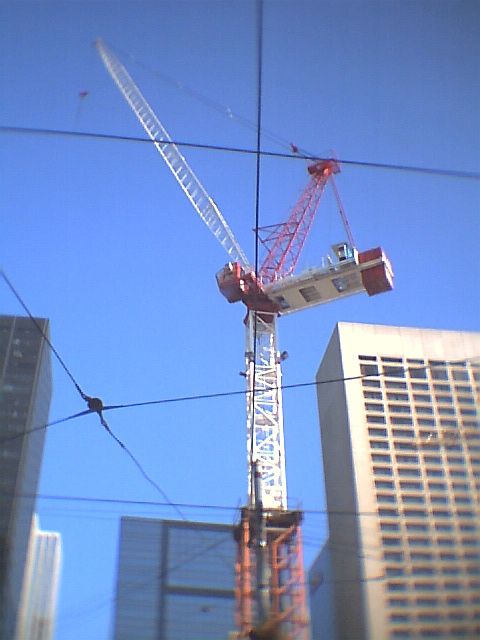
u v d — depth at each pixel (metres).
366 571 93.94
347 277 145.25
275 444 129.88
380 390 119.94
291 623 93.00
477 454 111.75
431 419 116.44
